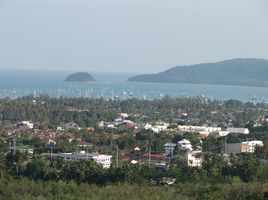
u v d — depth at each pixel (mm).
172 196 165375
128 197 162750
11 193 169250
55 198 161625
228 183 194750
